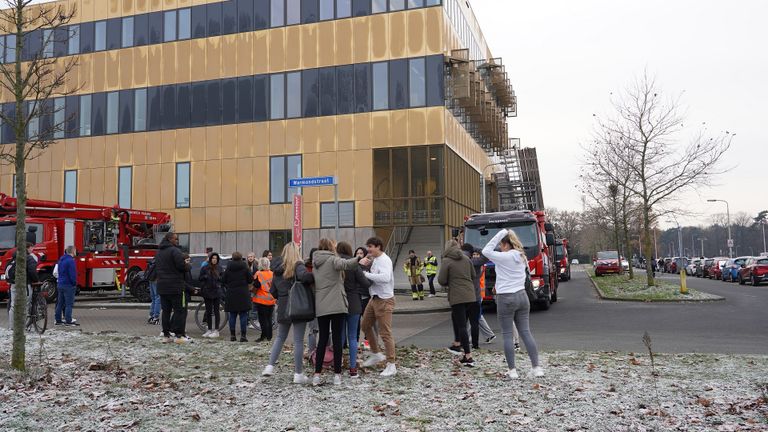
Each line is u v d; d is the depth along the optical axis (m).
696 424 5.83
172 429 5.93
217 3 35.69
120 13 37.28
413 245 34.12
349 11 33.56
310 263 8.27
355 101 33.19
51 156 37.84
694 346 11.30
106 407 6.76
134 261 24.75
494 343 12.29
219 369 9.10
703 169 26.06
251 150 34.69
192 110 35.78
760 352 10.48
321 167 33.50
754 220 117.81
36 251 21.50
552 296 23.02
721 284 35.78
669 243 144.25
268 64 34.66
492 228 19.70
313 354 9.30
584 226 100.75
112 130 37.06
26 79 9.58
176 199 35.78
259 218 34.34
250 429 5.88
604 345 11.56
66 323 15.66
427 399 6.97
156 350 10.94
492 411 6.41
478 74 39.06
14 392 7.43
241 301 12.59
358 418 6.20
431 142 32.03
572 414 6.23
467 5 41.28
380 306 8.62
